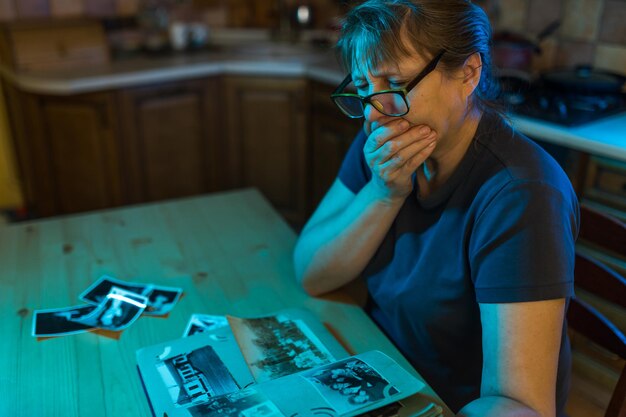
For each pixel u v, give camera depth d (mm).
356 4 908
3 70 2705
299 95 2736
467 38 833
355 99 979
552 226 823
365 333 1012
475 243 892
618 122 1912
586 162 1818
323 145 2740
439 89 852
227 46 3094
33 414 830
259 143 2889
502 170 891
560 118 1899
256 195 1546
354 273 1092
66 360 939
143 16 3090
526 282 807
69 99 2557
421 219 1024
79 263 1228
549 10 2389
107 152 2637
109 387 879
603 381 1624
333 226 1107
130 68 2643
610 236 1108
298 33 3152
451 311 983
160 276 1181
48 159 2719
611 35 2219
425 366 1076
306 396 777
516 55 2217
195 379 861
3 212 3117
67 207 2811
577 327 1168
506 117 976
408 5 818
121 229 1373
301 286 1143
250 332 974
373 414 767
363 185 1162
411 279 1016
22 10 2852
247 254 1265
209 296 1115
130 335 999
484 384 822
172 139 2760
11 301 1099
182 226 1386
